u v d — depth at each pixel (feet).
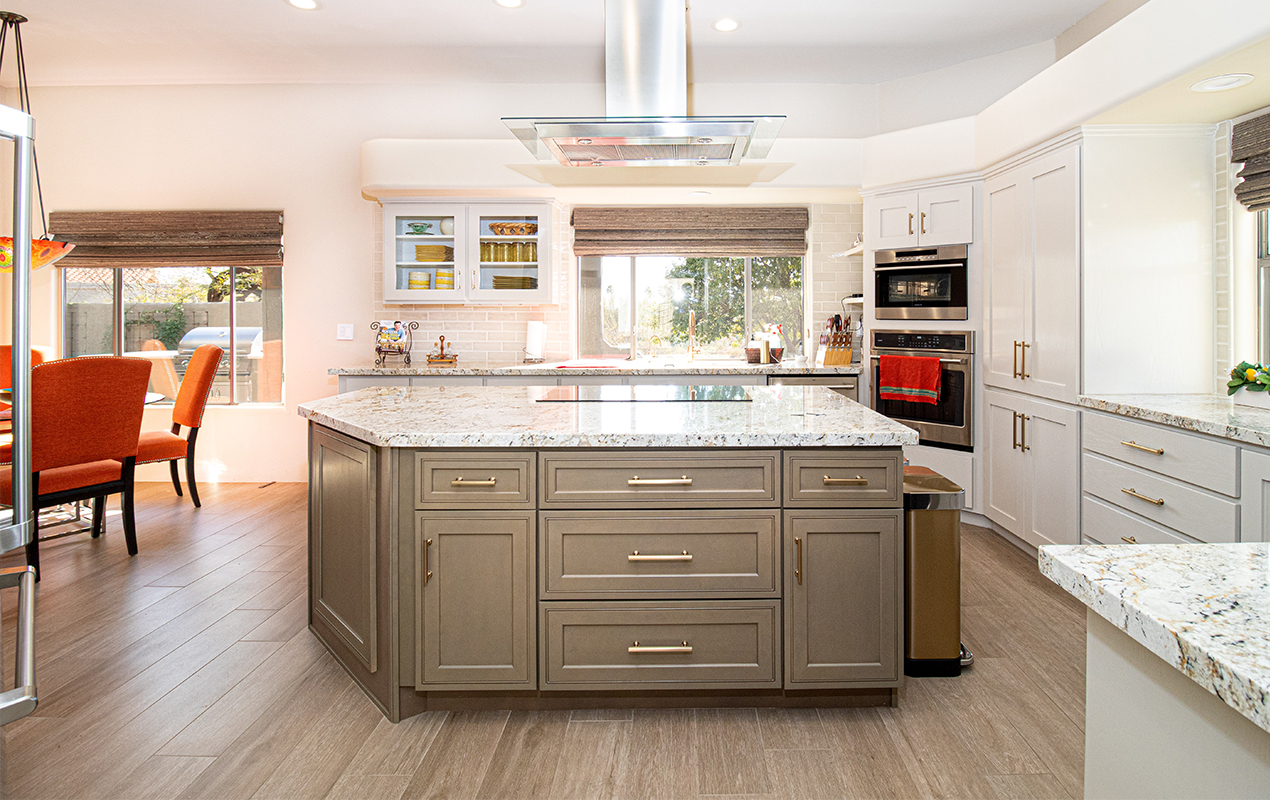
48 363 10.55
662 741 6.56
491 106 17.34
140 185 17.69
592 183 15.83
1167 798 2.33
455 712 7.12
